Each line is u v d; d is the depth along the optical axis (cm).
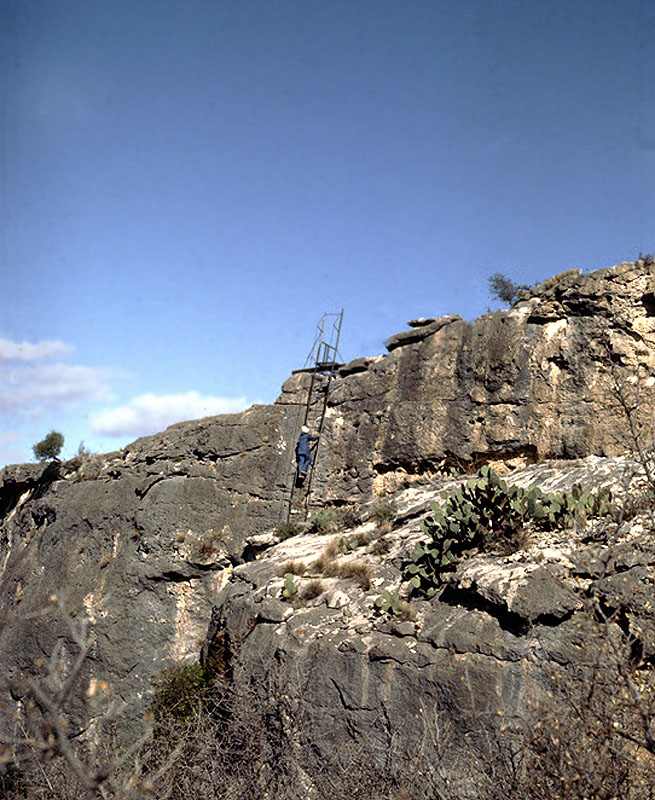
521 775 668
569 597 984
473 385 1997
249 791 858
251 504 2252
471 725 965
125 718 1989
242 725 965
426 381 2098
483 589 1073
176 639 2109
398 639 1134
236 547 2191
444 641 1069
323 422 2303
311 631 1254
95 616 2166
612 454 1705
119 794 592
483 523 1255
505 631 1027
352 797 805
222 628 1503
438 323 2142
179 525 2228
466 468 1972
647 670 848
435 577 1230
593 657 888
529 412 1877
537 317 1927
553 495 1252
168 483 2291
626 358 1755
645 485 1201
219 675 1396
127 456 2538
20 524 2822
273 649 1264
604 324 1806
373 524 1745
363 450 2186
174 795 816
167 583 2183
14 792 710
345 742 1059
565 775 604
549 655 956
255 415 2364
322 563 1498
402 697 1061
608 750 625
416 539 1444
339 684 1134
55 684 566
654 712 629
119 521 2328
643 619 887
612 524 1123
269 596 1416
